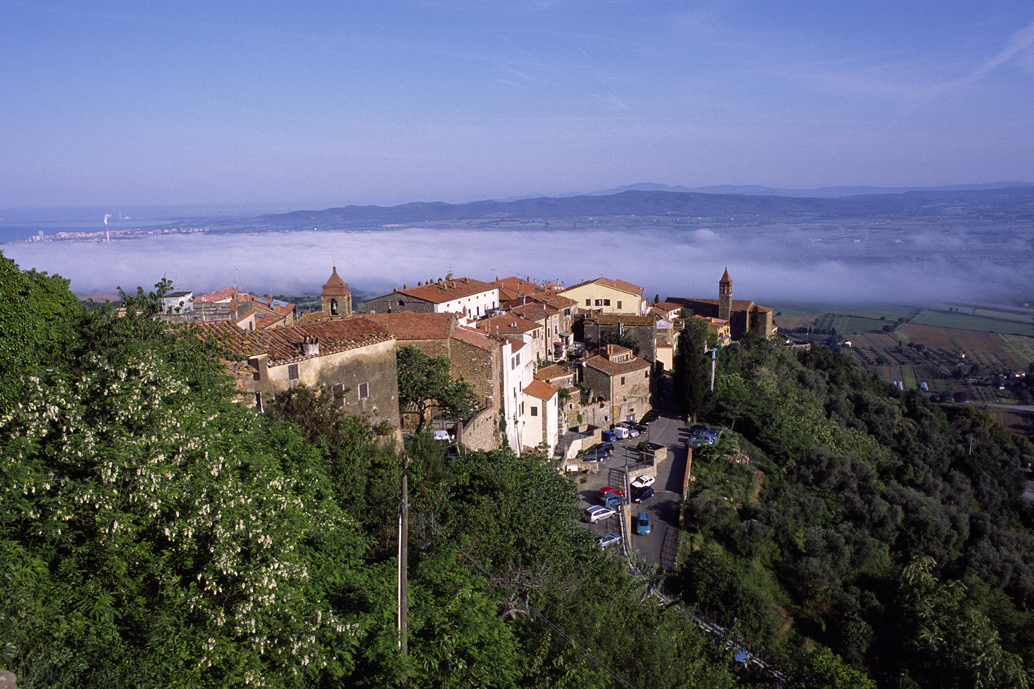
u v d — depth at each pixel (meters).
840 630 45.84
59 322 28.92
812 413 87.69
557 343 90.75
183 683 16.66
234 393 28.78
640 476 61.91
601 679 22.64
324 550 22.75
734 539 51.94
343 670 19.22
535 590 27.61
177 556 19.22
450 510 30.56
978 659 39.16
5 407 21.52
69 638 16.77
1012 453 115.69
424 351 56.22
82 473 19.78
